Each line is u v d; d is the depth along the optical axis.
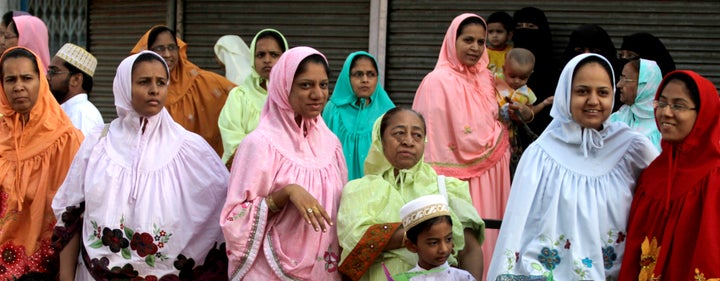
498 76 5.66
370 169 4.01
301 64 3.86
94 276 3.94
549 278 3.61
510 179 5.34
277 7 6.69
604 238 3.69
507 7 6.39
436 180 3.98
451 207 3.93
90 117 5.35
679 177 3.57
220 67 6.76
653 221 3.62
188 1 6.83
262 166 3.78
